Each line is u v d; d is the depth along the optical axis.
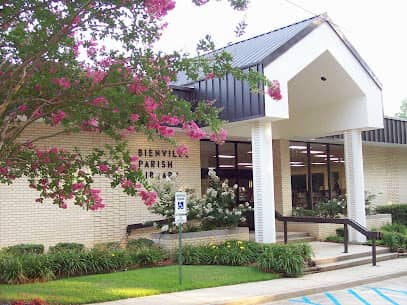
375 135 21.17
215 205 15.13
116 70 7.29
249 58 14.41
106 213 15.16
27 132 13.70
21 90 7.70
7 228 13.35
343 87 17.05
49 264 11.08
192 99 15.70
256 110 13.83
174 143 8.10
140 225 15.44
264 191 14.16
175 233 14.08
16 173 8.48
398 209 22.80
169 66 7.33
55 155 8.16
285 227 15.95
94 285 10.20
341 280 11.56
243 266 12.75
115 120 7.70
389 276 12.51
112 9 7.62
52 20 7.26
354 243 17.22
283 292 10.04
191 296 9.55
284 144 20.77
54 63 7.59
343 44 16.33
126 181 8.12
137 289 9.88
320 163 22.38
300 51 14.67
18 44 7.43
